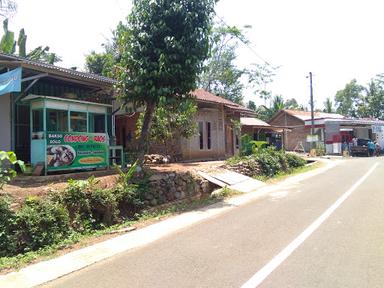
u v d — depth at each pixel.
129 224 9.18
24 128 13.07
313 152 35.12
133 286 4.95
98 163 13.06
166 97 12.30
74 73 13.07
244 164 17.41
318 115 46.78
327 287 4.60
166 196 12.20
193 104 15.33
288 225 7.90
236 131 25.88
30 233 7.68
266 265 5.48
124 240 7.58
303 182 15.85
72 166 12.16
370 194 11.57
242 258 5.85
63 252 7.06
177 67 11.94
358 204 9.95
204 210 10.30
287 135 45.53
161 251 6.50
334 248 6.14
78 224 8.89
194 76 12.53
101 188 10.16
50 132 11.61
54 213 8.31
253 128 32.41
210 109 21.86
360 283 4.68
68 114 12.50
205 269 5.43
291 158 22.89
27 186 10.02
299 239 6.76
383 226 7.47
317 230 7.36
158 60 11.93
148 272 5.45
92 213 9.54
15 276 5.75
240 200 11.65
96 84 14.54
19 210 8.05
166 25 12.20
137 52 12.33
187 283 4.93
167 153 19.09
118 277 5.34
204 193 13.93
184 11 12.13
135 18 12.54
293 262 5.55
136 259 6.14
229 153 24.83
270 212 9.44
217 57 37.94
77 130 12.89
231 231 7.64
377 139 42.34
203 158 21.25
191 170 14.48
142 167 12.58
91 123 13.58
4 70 12.46
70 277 5.55
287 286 4.68
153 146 19.25
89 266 6.02
